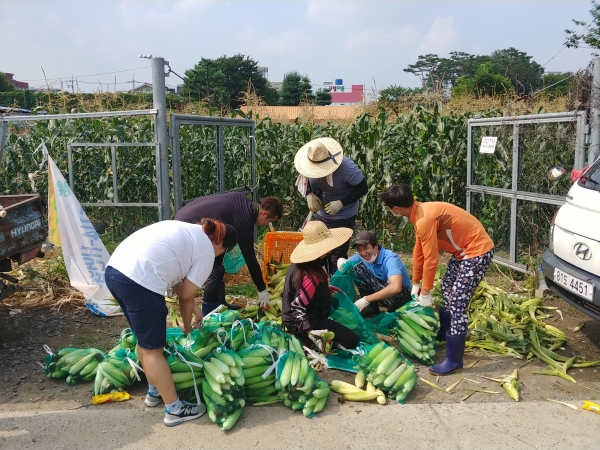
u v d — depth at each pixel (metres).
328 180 5.41
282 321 4.18
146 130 7.98
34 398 3.55
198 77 47.25
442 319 4.41
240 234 4.45
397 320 4.29
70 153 5.98
